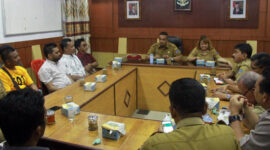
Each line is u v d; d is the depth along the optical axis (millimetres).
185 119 965
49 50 3146
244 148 1274
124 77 3299
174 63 3832
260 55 2230
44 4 4820
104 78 2984
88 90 2613
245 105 1535
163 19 5617
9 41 4125
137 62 3955
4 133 813
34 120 818
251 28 5148
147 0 5625
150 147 909
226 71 3363
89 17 6160
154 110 3867
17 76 2799
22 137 807
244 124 1663
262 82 1302
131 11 5793
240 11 5129
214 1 5227
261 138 1207
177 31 5586
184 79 1024
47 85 3145
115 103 3041
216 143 891
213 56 3982
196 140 893
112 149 1445
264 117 1253
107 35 6148
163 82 3717
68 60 3523
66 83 3299
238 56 2916
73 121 1829
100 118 1870
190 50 5609
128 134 1619
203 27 5410
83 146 1478
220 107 2102
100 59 6402
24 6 4332
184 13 5445
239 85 1943
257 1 5000
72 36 5613
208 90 2580
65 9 5402
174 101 984
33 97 851
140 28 5836
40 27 4773
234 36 5277
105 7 5988
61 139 1562
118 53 5938
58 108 2092
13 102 810
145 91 3846
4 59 2654
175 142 891
